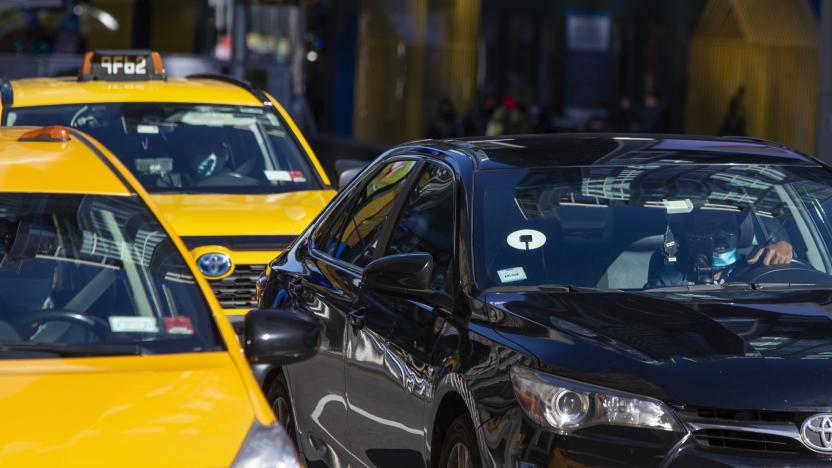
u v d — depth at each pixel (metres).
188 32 90.31
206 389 8.40
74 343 9.08
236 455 7.85
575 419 9.75
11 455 7.64
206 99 21.03
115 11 84.19
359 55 85.06
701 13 65.75
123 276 9.66
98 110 20.67
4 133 11.84
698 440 9.60
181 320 9.38
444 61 74.44
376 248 13.12
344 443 12.87
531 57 70.62
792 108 61.53
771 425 9.62
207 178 20.00
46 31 80.69
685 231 12.13
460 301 11.34
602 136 13.80
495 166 12.49
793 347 10.13
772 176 12.91
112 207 10.21
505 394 10.14
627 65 68.44
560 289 11.35
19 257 9.74
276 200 19.31
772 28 62.59
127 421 8.00
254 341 9.02
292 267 14.76
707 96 65.25
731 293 11.52
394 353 11.78
